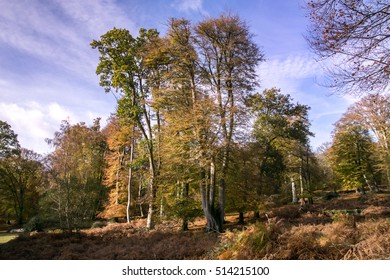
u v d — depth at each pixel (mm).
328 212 24344
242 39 18562
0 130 36906
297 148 31344
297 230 9727
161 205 20828
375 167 39562
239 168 20688
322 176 40969
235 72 19000
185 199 19984
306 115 29609
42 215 27562
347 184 40031
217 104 17219
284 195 38562
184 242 13812
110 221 30594
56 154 32688
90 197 22688
